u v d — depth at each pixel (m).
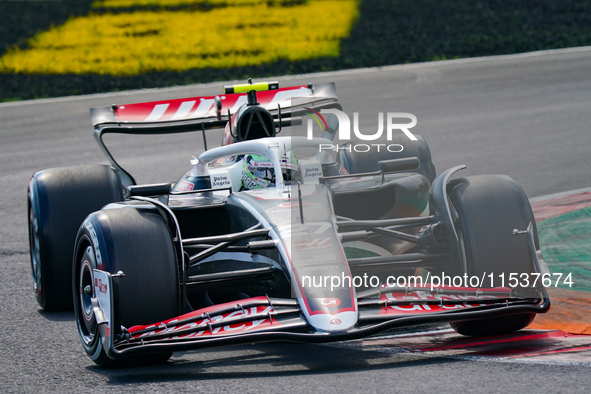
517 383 12.86
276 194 17.59
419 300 14.74
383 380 13.38
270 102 24.73
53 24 98.12
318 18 94.88
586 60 67.75
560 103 52.38
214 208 18.42
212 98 25.09
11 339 17.88
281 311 14.30
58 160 44.69
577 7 90.75
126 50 82.81
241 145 19.20
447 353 15.12
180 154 44.78
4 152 47.81
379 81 65.00
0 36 91.81
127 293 14.69
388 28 86.94
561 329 16.62
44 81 71.06
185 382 13.87
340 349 16.05
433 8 95.06
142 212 15.77
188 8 106.50
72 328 18.75
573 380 12.92
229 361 15.59
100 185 20.66
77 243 16.33
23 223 31.62
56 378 14.76
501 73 65.06
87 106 61.12
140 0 113.19
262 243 15.57
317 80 66.88
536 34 80.38
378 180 19.50
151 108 24.89
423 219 17.06
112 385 13.98
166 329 14.32
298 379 13.74
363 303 14.52
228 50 80.88
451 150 41.47
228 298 18.39
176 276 15.24
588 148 39.59
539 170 35.59
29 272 24.52
